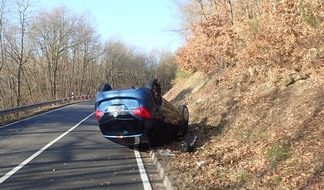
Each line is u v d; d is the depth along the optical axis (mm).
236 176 6438
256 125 9047
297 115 7953
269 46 10000
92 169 7832
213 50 15984
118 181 6887
